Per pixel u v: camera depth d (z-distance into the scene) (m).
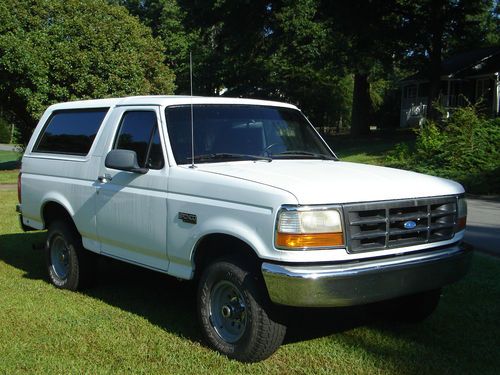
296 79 40.59
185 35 39.84
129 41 22.88
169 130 5.00
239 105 5.55
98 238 5.64
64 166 6.08
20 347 4.57
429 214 4.40
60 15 21.30
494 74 35.81
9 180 18.75
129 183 5.16
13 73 20.56
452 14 27.42
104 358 4.38
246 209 4.14
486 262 7.16
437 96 29.38
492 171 14.40
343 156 22.69
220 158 4.99
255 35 30.52
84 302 5.79
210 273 4.44
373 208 4.09
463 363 4.30
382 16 27.77
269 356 4.27
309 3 27.16
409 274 4.12
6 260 7.67
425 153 16.84
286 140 5.51
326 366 4.23
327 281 3.81
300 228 3.88
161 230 4.84
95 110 6.00
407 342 4.73
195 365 4.22
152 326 5.07
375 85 49.81
